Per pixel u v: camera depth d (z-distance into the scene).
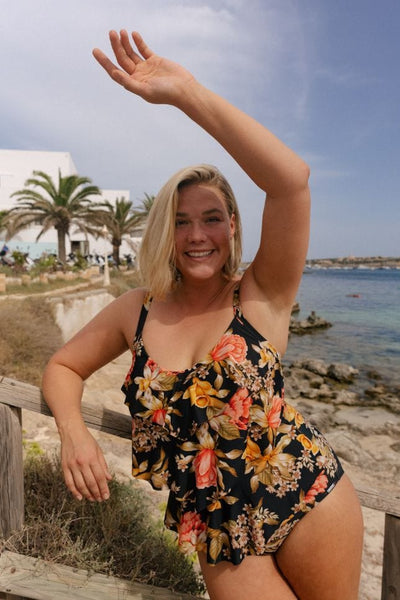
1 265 29.98
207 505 1.49
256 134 1.30
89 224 32.88
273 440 1.49
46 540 2.15
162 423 1.53
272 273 1.48
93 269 36.03
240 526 1.48
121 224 40.12
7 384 2.01
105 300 24.50
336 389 14.95
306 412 12.25
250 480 1.47
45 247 42.19
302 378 16.34
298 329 30.81
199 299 1.64
